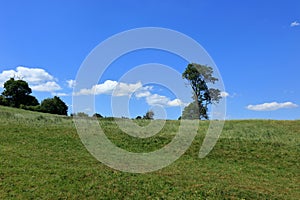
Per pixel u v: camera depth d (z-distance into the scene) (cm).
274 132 2967
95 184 1373
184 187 1391
